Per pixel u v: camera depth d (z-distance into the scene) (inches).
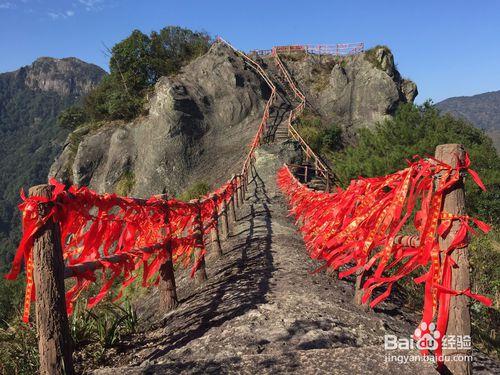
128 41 1659.7
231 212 469.7
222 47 1574.8
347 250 142.9
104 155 1445.6
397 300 218.5
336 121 1507.1
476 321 203.6
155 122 1362.0
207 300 206.7
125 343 171.5
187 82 1469.0
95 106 1644.9
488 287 246.7
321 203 193.5
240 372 105.3
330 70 1771.7
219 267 289.9
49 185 104.4
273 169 927.0
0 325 201.5
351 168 741.3
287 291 198.4
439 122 735.7
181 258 310.2
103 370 113.7
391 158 670.5
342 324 163.8
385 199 105.2
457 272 88.5
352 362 104.7
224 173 1166.3
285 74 1711.4
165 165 1302.9
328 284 223.1
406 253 101.0
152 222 196.1
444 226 89.6
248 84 1488.7
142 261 172.2
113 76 1678.2
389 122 779.4
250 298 191.5
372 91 1526.8
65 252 130.8
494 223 510.6
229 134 1401.3
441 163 90.3
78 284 124.3
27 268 102.7
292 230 396.2
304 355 110.1
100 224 153.8
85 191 124.8
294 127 1295.5
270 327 154.9
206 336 155.6
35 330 161.5
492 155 621.3
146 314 232.8
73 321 171.6
